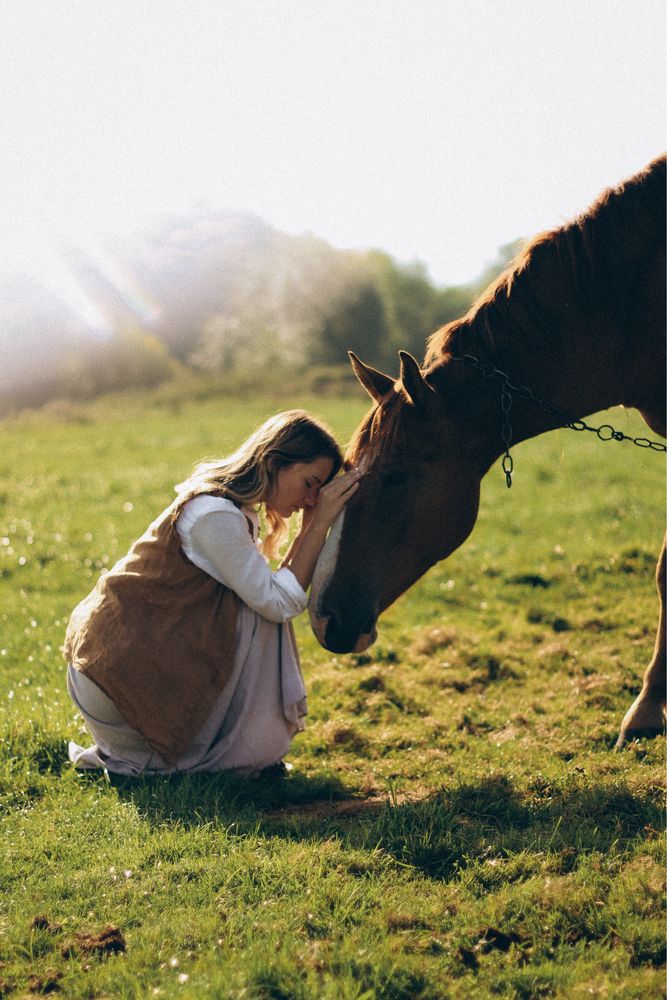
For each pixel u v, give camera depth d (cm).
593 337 368
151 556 365
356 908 273
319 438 372
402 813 325
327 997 229
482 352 367
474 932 260
